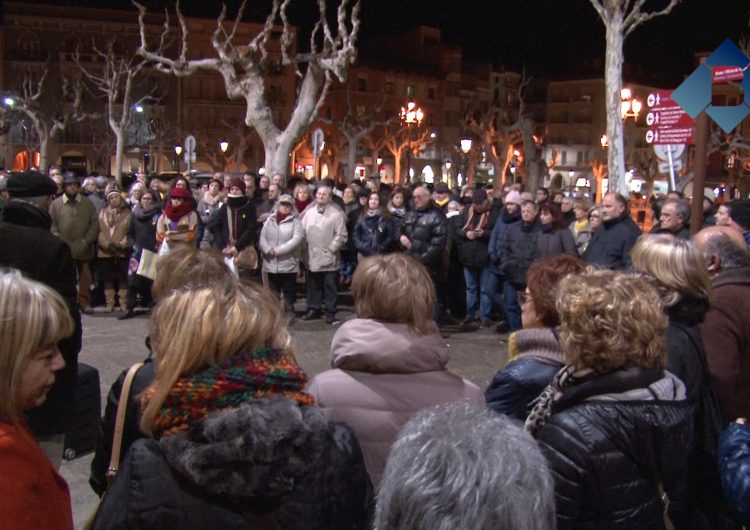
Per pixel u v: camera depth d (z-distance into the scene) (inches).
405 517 51.6
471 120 2162.9
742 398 126.9
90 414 202.1
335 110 2559.1
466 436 53.1
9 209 152.9
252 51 643.5
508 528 50.7
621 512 87.4
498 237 380.5
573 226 436.1
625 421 87.4
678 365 115.5
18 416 80.2
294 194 458.3
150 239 396.8
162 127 2217.0
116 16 2277.3
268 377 72.4
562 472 86.9
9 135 2228.1
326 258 396.5
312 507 71.3
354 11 614.9
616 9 432.5
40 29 2230.6
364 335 108.3
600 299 92.5
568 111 3198.8
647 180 2266.2
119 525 68.1
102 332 364.2
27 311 79.2
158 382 73.2
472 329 399.2
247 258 387.9
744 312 127.0
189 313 74.2
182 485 69.0
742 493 91.5
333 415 106.5
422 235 378.0
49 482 78.1
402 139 2615.7
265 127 649.6
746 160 1685.5
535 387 114.3
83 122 2274.9
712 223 352.5
